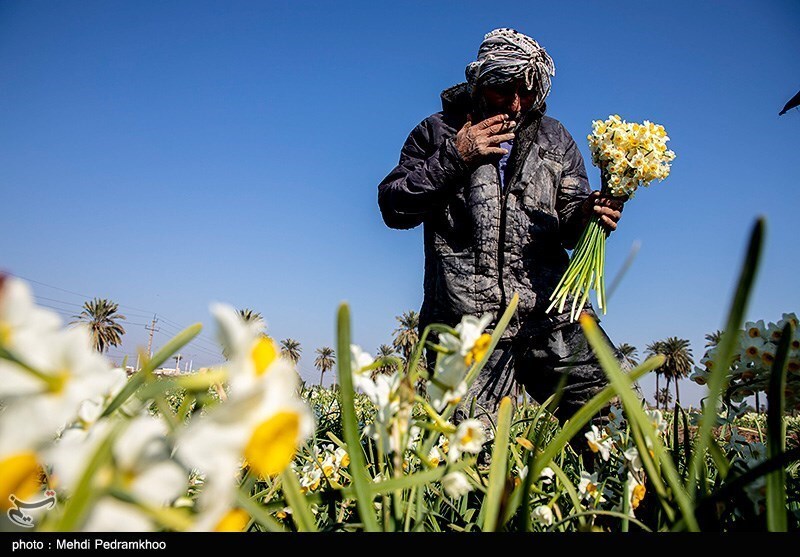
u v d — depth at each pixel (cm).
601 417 282
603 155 310
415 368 89
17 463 42
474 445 82
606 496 144
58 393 44
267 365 49
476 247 326
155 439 47
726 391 133
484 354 86
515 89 321
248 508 72
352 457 75
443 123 366
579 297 331
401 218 345
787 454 73
